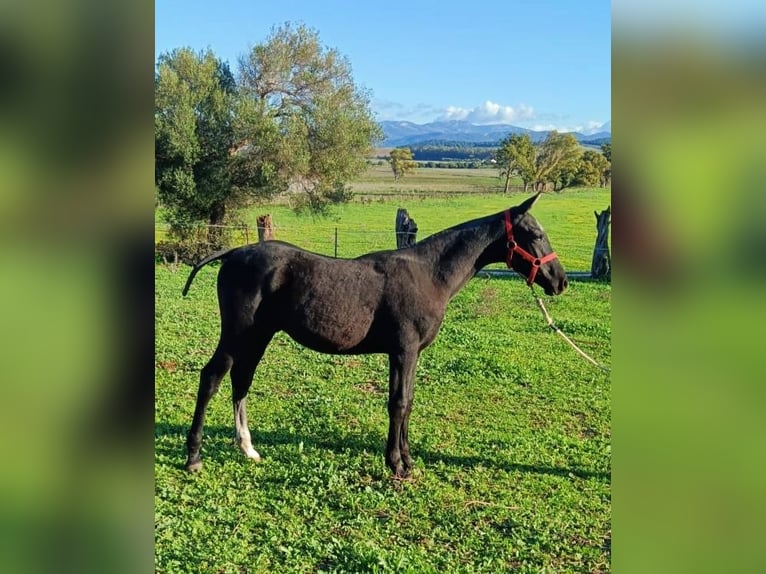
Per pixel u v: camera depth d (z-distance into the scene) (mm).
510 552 4242
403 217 16000
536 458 5715
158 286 13789
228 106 22422
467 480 5250
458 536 4418
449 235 5445
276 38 23938
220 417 6395
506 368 8297
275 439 5875
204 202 22078
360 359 8766
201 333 9773
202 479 5027
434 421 6555
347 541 4293
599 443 6094
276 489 4934
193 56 22594
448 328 10484
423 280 5273
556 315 11664
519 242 5395
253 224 23828
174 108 21453
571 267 16969
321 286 5098
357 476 5207
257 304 5105
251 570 3914
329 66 24328
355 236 21578
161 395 6980
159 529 4277
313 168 24031
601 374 8250
